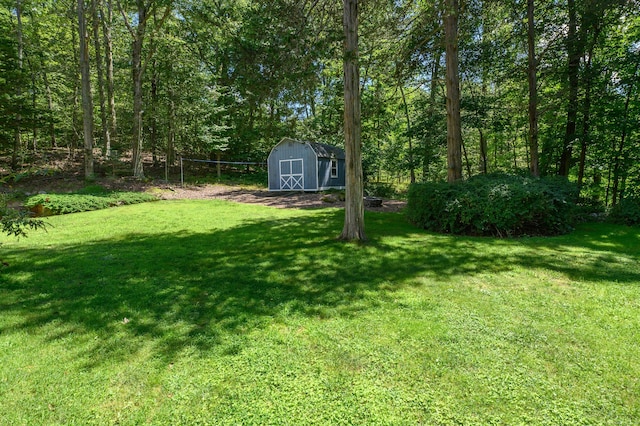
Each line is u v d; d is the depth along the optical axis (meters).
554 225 7.20
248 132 20.20
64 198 10.58
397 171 20.92
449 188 7.61
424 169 17.70
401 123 21.22
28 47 15.93
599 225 8.41
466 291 3.89
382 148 21.67
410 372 2.41
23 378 2.38
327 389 2.24
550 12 11.49
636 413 2.00
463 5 9.37
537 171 10.59
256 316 3.30
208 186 17.84
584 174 13.80
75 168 17.28
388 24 7.32
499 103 14.02
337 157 18.42
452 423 1.95
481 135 16.52
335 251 5.72
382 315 3.30
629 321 3.12
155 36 15.51
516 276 4.39
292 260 5.24
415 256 5.39
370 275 4.50
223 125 19.81
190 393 2.22
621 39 11.36
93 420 2.01
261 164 22.58
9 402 2.15
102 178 15.84
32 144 20.03
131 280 4.37
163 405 2.12
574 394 2.17
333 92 18.58
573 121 11.80
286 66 5.84
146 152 23.94
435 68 14.01
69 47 19.48
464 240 6.55
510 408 2.06
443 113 14.62
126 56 19.77
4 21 15.96
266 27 6.07
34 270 4.79
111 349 2.74
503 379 2.32
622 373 2.36
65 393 2.23
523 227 7.17
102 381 2.35
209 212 10.63
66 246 6.28
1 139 14.12
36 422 1.99
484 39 12.52
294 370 2.45
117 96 21.56
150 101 18.39
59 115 17.20
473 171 20.25
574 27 10.95
